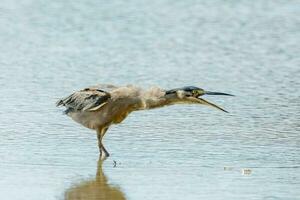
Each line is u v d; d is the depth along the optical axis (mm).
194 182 14156
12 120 18312
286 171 14797
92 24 30391
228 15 32875
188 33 29359
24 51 26047
